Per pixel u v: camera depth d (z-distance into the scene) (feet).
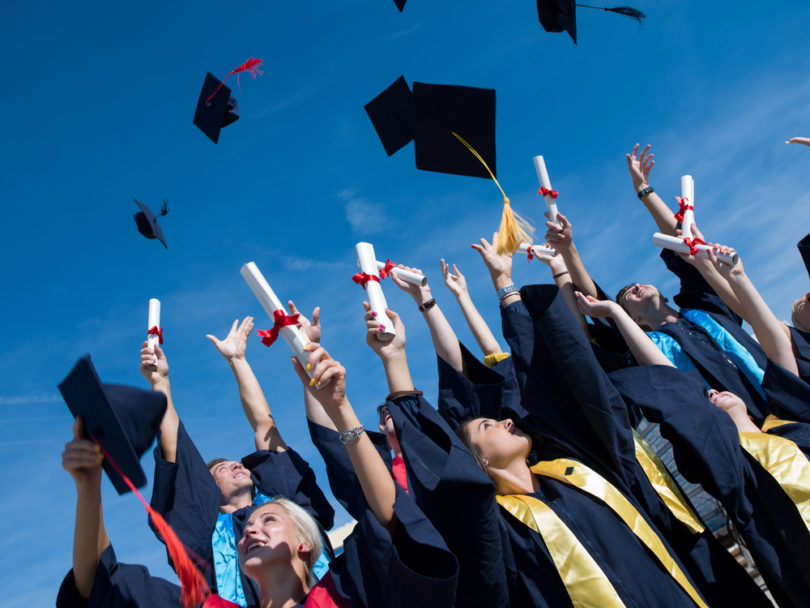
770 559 11.44
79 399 8.73
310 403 15.57
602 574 10.00
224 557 14.48
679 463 12.34
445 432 10.53
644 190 18.81
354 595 9.95
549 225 16.56
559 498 11.15
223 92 19.10
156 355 14.42
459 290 17.37
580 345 11.71
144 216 17.26
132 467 8.26
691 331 15.97
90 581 10.05
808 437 12.54
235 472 16.20
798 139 16.22
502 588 10.02
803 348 14.89
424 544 9.18
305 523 11.41
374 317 10.84
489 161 16.74
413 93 16.99
